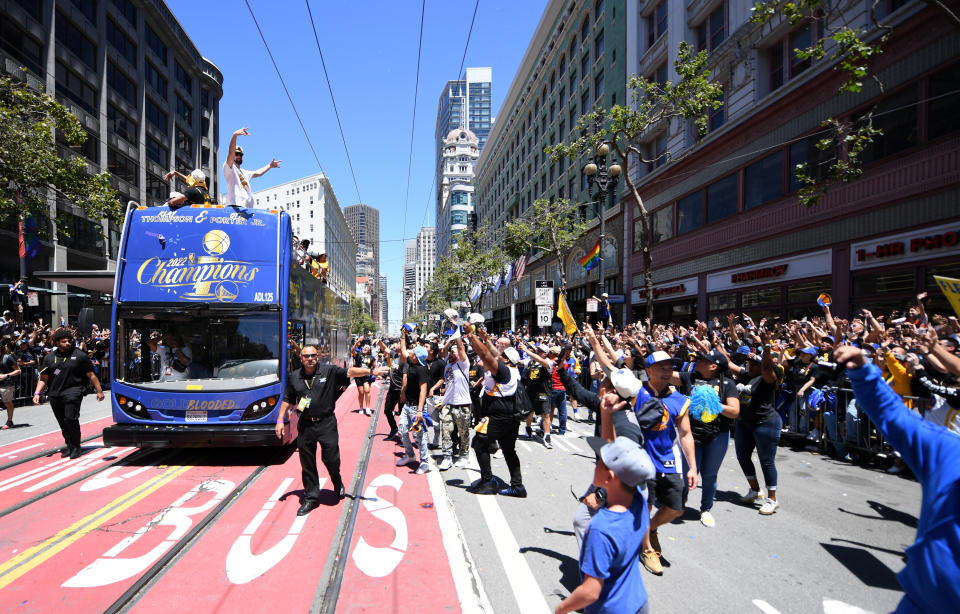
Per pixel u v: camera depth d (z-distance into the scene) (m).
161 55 40.75
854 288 13.66
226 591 3.62
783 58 16.53
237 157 8.74
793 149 15.71
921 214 11.89
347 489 6.07
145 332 7.07
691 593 3.67
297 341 8.14
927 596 1.64
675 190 22.22
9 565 4.00
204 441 6.70
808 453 8.23
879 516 5.31
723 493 6.14
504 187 55.16
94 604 3.43
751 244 17.53
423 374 7.10
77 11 30.17
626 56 26.20
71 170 15.74
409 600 3.51
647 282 14.79
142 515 5.11
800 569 4.08
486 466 6.00
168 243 7.24
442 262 48.38
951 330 5.96
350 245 128.38
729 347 9.85
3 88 14.84
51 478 6.39
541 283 18.75
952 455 1.68
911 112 12.15
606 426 3.73
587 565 2.26
